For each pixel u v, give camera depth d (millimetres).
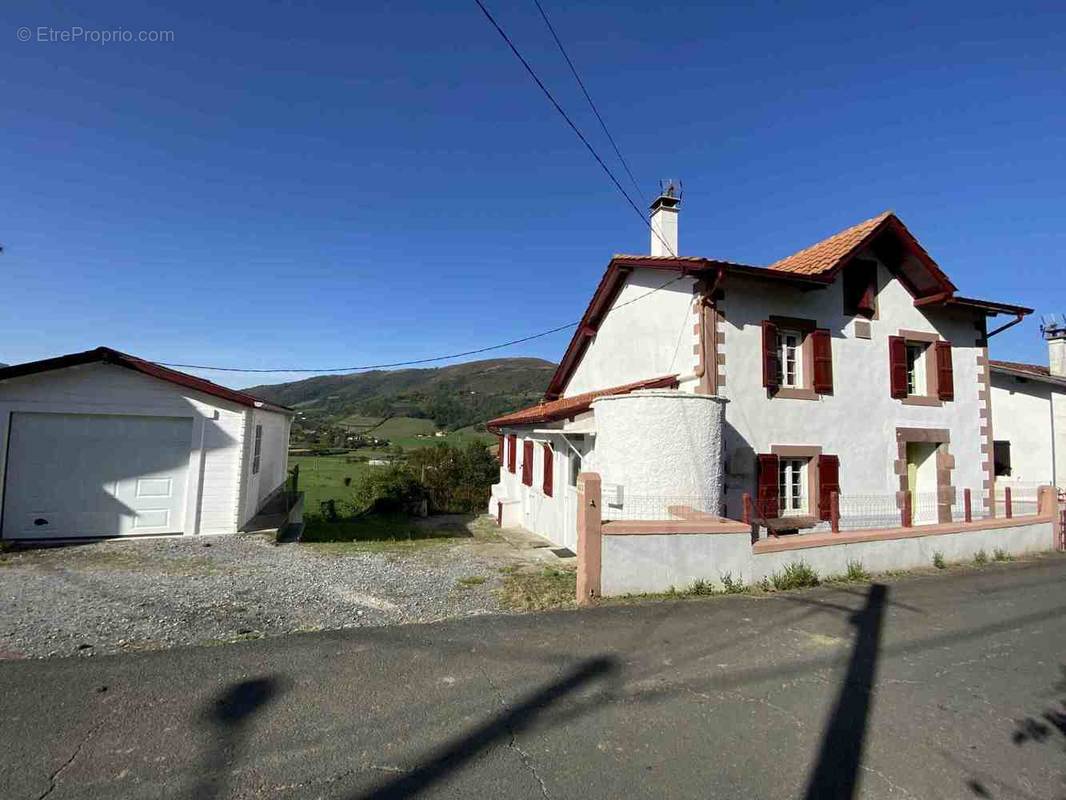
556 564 8836
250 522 11734
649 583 6602
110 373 10047
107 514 10016
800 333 11273
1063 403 16047
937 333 12719
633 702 3893
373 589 6988
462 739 3352
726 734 3504
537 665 4477
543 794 2852
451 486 19625
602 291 13133
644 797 2848
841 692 4152
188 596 6438
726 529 6957
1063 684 4422
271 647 4766
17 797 2723
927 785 3031
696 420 8000
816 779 3055
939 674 4551
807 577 7379
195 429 10516
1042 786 3053
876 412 11641
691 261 9914
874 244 11992
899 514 11492
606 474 8242
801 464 10984
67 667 4258
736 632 5355
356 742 3285
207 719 3504
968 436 12812
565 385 16875
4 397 9523
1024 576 8336
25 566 7934
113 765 3000
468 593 6809
